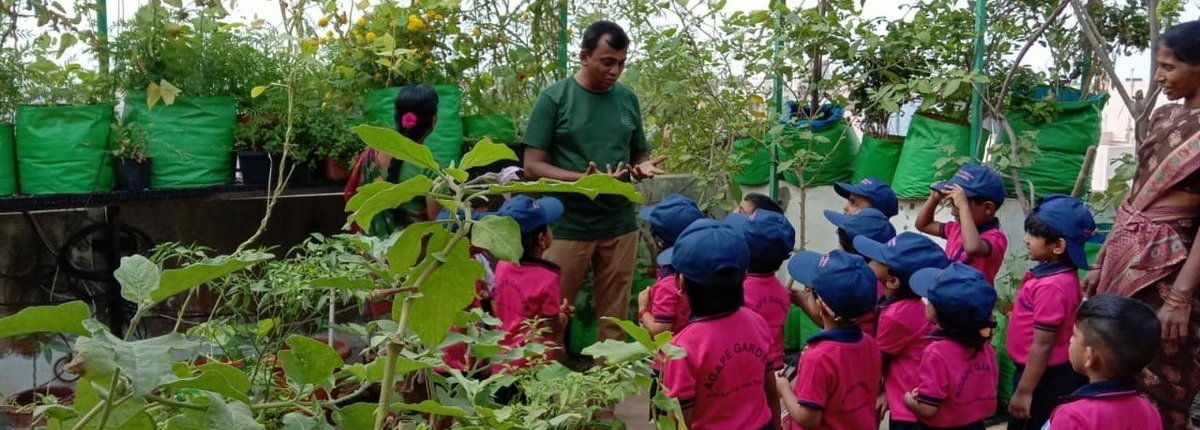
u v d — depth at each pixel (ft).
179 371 3.85
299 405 4.20
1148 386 9.50
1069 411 7.55
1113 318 7.39
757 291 10.49
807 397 8.56
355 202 3.87
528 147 12.89
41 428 3.87
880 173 15.75
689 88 15.57
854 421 8.73
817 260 9.71
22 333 3.40
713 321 8.04
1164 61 9.34
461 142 14.12
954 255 12.42
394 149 3.72
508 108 15.06
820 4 15.69
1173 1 14.35
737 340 8.02
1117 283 9.87
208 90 12.66
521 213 10.49
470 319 5.41
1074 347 7.71
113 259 13.19
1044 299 10.10
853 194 13.52
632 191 3.81
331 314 6.79
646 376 5.35
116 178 12.23
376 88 14.12
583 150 12.87
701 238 8.05
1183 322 9.18
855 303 8.59
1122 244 9.82
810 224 16.60
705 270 7.93
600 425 5.71
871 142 15.84
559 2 15.65
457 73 14.80
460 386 5.25
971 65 14.88
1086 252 13.28
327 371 4.15
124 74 12.29
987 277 12.06
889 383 10.28
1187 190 9.35
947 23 14.85
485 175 3.92
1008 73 14.01
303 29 14.03
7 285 12.76
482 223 3.72
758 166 16.85
